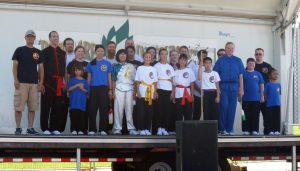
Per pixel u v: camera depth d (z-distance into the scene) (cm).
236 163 1047
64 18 856
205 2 900
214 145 672
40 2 842
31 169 1246
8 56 831
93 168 1155
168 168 784
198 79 897
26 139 700
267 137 803
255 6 921
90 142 725
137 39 883
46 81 823
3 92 829
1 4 827
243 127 913
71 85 826
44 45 846
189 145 666
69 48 855
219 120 891
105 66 830
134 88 847
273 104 912
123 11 877
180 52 899
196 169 664
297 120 920
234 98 895
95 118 820
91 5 862
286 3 917
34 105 789
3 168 1259
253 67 910
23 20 838
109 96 833
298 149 852
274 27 942
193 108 895
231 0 908
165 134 825
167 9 890
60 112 830
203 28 915
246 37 934
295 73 921
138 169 797
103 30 871
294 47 920
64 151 752
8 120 830
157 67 853
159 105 847
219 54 916
